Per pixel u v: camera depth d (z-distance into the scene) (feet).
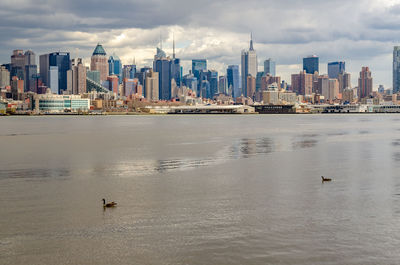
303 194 163.94
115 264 98.17
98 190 173.78
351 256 101.35
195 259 100.32
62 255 102.99
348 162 256.32
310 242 109.81
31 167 243.81
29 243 110.42
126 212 138.51
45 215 135.23
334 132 573.74
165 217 132.36
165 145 385.09
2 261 99.76
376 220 127.95
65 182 192.85
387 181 190.39
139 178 202.59
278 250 104.99
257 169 229.04
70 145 392.68
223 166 241.76
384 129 647.56
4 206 146.82
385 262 98.12
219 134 547.49
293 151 322.34
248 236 114.32
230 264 97.60
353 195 161.48
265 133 561.84
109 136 524.11
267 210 140.05
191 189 174.81
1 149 353.92
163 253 103.76
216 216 133.18
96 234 116.88
